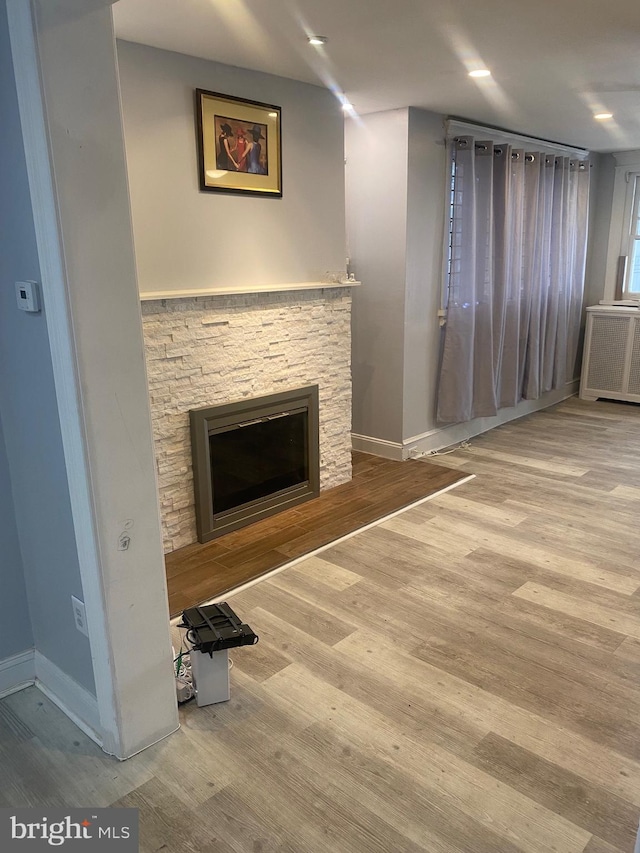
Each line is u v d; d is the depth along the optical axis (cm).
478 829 168
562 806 175
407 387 454
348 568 309
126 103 274
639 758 192
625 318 612
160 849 163
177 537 329
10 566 219
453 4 232
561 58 300
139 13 239
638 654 241
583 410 611
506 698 218
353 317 466
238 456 349
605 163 629
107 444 170
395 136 412
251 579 298
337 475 415
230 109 311
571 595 282
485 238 468
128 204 164
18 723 210
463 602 277
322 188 368
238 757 193
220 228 319
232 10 237
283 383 364
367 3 230
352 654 242
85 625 193
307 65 310
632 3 232
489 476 434
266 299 344
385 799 177
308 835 166
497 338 504
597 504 384
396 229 426
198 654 209
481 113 423
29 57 144
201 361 319
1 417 205
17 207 168
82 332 160
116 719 188
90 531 173
